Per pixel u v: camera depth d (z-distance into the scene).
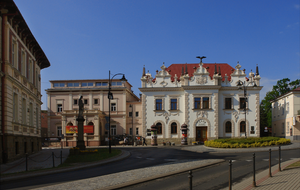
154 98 55.31
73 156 28.02
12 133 25.42
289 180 13.12
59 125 63.62
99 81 64.88
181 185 13.34
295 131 52.03
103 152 32.44
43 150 40.62
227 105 54.56
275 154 27.33
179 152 33.03
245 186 12.59
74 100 64.19
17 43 27.73
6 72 24.14
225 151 31.91
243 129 53.62
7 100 24.17
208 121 53.31
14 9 24.12
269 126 75.50
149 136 54.78
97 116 58.56
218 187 12.88
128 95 67.69
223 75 58.06
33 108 34.69
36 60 37.84
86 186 13.05
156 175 15.85
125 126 62.66
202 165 19.66
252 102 54.03
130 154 31.75
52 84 65.12
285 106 56.91
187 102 53.94
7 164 23.08
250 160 23.06
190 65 60.72
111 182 13.95
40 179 16.19
